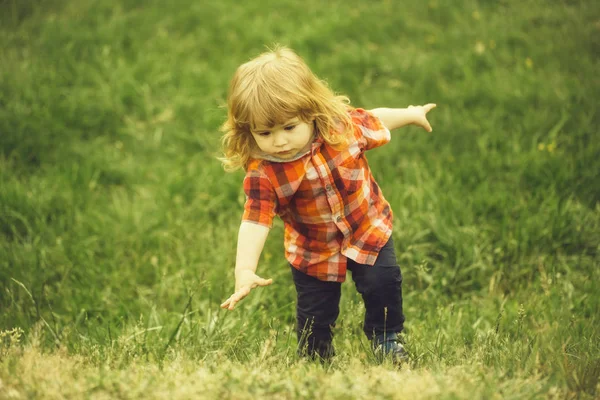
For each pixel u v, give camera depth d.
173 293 3.90
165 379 2.40
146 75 6.09
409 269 4.00
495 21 6.54
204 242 4.35
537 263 4.00
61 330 3.35
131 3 7.16
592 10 6.47
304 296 2.99
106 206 4.70
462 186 4.61
